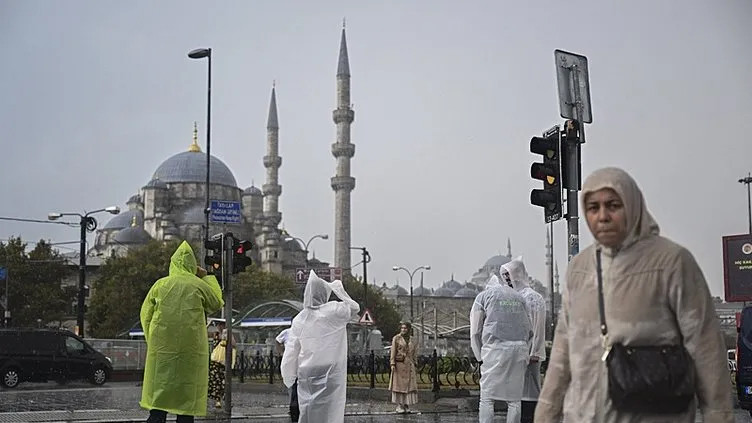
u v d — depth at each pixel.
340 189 142.12
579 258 4.27
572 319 4.20
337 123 144.75
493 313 11.44
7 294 71.69
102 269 93.62
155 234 130.88
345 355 10.96
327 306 10.91
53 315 79.56
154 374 11.02
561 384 4.33
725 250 39.53
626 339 3.97
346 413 18.08
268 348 48.25
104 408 19.94
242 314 56.22
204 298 11.29
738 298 39.12
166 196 134.50
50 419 16.27
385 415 17.69
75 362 33.56
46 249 82.31
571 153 13.83
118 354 42.81
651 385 3.82
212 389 19.44
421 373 27.44
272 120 161.50
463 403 19.67
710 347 3.89
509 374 11.34
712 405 3.87
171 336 11.03
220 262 18.12
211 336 23.16
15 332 32.38
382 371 28.42
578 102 14.02
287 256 144.25
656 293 3.97
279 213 157.75
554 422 4.32
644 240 4.08
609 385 3.97
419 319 132.25
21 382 32.19
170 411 10.97
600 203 4.08
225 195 137.25
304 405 10.78
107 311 86.19
